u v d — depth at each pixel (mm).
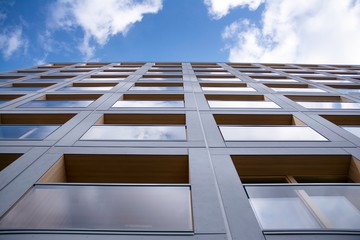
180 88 15555
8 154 6438
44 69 26656
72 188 4930
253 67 28891
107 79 19094
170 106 11367
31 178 5246
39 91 14828
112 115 10188
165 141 7305
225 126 8562
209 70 24719
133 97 13656
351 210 4492
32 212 4320
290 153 6633
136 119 10281
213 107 11273
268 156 6559
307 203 4660
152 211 4410
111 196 4746
